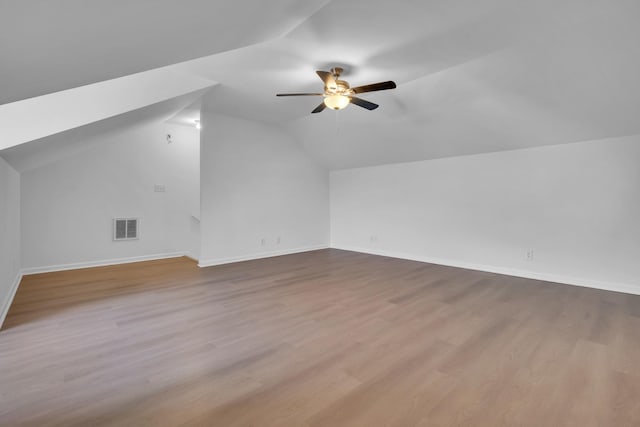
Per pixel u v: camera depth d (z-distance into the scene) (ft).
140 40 4.59
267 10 5.49
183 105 13.12
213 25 5.13
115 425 4.68
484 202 14.60
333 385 5.72
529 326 8.32
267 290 11.56
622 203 11.19
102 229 15.49
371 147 17.11
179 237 17.95
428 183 16.58
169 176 17.49
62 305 9.88
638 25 7.19
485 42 8.40
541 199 12.97
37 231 13.84
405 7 6.81
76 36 3.57
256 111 15.14
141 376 5.99
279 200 18.45
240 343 7.38
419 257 17.07
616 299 10.47
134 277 13.32
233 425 4.70
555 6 6.81
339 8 6.84
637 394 5.42
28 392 5.45
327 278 13.30
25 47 3.37
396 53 8.97
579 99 10.04
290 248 19.13
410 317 8.96
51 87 5.20
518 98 10.80
